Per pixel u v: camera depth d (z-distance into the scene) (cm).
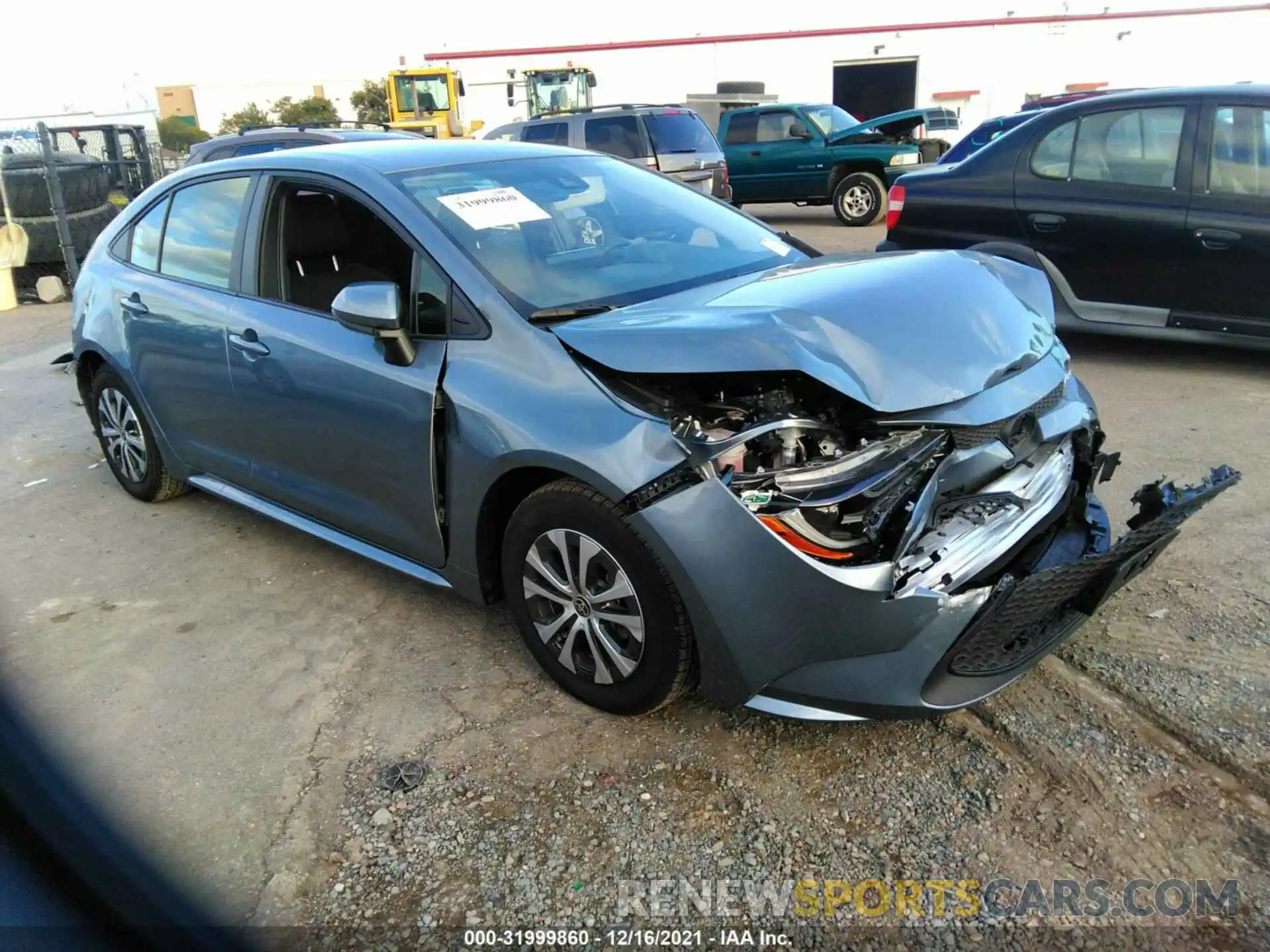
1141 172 557
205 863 238
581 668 283
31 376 752
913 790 248
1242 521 379
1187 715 268
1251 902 211
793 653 237
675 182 409
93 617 364
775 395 247
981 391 252
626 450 242
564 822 245
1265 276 528
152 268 418
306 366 327
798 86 2491
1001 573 263
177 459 430
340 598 368
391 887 229
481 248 302
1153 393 548
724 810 246
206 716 298
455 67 2450
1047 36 2412
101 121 1574
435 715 291
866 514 232
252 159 378
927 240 644
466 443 278
